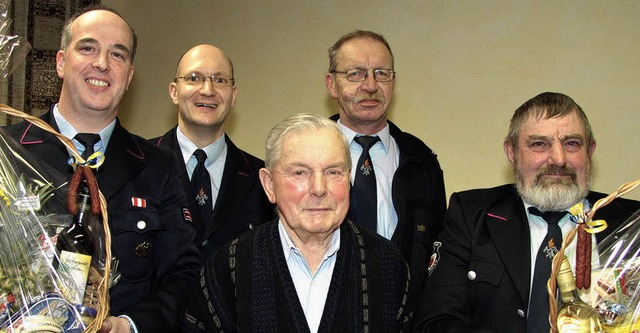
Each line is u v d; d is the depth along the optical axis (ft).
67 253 4.85
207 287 5.67
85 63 6.23
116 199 6.40
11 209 4.81
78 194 5.25
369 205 7.86
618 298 5.08
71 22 6.48
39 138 6.29
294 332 5.29
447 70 9.75
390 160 8.38
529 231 6.47
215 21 12.84
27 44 5.80
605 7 8.39
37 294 4.66
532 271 6.30
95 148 6.50
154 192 6.61
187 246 6.56
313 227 5.26
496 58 9.29
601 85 8.43
